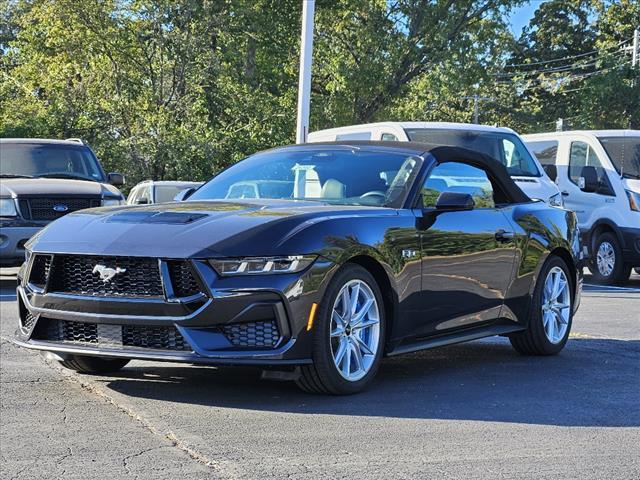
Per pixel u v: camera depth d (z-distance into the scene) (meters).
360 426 5.03
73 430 4.93
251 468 4.23
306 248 5.46
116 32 33.25
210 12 33.69
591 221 14.90
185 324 5.30
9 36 47.56
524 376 6.56
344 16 38.44
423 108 39.38
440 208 6.30
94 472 4.18
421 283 6.21
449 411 5.41
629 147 14.99
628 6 61.47
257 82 37.53
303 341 5.43
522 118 70.44
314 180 6.64
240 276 5.32
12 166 13.73
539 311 7.36
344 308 5.69
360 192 6.43
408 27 37.84
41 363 6.93
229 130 34.91
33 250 5.80
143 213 5.96
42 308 5.71
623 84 51.03
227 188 6.93
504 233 6.97
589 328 9.29
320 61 39.03
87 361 6.40
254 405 5.52
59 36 34.00
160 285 5.37
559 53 68.94
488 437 4.82
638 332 9.01
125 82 33.88
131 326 5.47
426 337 6.36
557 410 5.46
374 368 5.91
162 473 4.16
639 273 16.88
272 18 36.97
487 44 37.97
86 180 13.76
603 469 4.27
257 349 5.37
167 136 32.56
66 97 34.38
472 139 12.93
